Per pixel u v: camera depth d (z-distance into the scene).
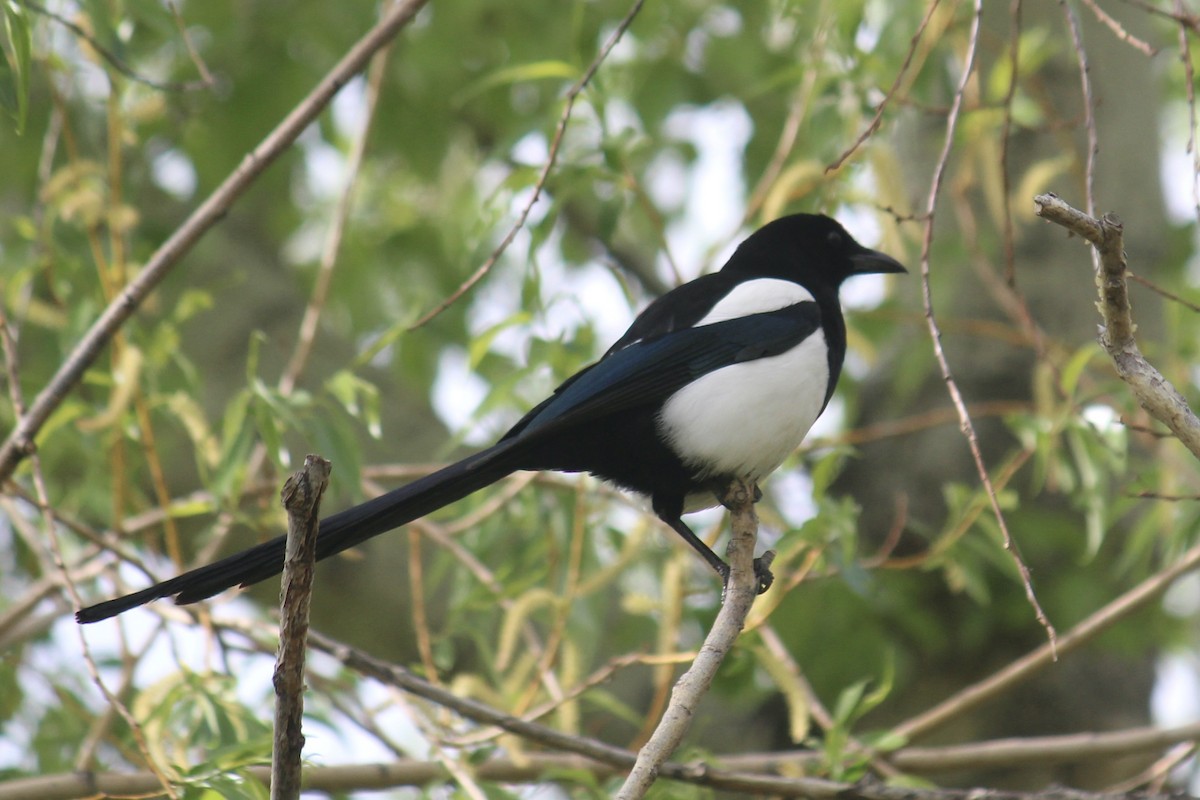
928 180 13.03
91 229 9.56
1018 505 12.88
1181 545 9.66
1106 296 5.87
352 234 15.83
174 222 14.70
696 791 8.20
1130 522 12.64
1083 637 9.27
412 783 8.72
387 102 15.01
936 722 9.41
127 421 9.34
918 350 12.06
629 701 11.98
